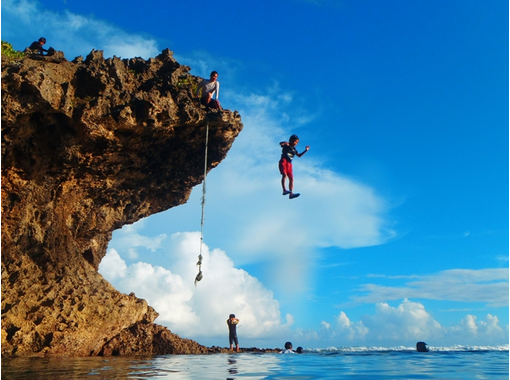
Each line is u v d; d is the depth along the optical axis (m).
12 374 8.74
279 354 18.25
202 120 16.58
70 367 10.38
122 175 18.06
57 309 15.33
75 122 15.02
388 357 14.86
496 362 12.41
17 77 13.83
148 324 18.81
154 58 17.42
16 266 15.88
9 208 15.92
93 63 16.03
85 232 19.12
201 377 8.55
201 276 13.11
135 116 15.59
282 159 13.59
